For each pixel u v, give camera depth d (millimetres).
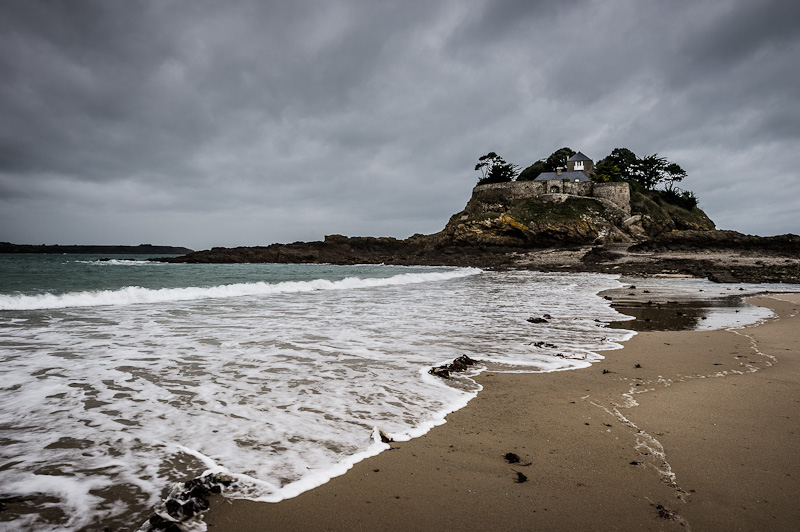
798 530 2982
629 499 3406
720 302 18125
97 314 12594
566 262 57656
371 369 7086
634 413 5285
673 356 8344
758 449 4270
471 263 64812
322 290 22844
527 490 3545
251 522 3041
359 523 3072
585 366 7539
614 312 14773
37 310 13328
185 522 2988
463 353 8352
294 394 5758
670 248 58625
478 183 100125
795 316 14023
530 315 13750
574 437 4570
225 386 6039
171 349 8234
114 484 3451
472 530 3004
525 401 5684
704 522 3092
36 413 4902
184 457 3941
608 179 83438
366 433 4582
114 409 5082
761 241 55562
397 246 95250
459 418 5070
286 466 3834
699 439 4516
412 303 16703
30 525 2896
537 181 81750
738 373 7129
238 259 76875
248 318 12266
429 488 3557
